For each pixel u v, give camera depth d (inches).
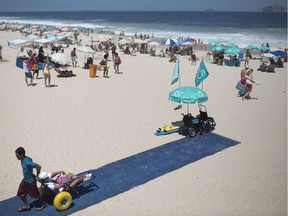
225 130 408.2
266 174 294.2
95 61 961.5
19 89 584.1
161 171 295.7
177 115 464.4
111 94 570.3
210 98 569.3
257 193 264.1
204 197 257.9
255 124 433.4
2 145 347.6
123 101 528.4
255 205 247.9
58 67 750.5
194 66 917.2
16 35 1927.9
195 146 352.5
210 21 4640.8
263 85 689.6
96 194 258.5
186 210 241.0
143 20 5009.8
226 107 514.6
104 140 366.3
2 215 231.1
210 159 322.3
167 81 694.5
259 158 326.3
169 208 243.1
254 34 2407.7
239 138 380.8
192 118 382.0
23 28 2394.2
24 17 6737.2
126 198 254.5
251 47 1126.4
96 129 399.5
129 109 486.3
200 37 2151.8
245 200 254.5
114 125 415.5
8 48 1179.9
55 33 1754.4
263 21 4586.6
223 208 243.9
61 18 5984.3
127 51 1175.0
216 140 370.6
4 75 700.7
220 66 941.8
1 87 594.9
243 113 483.5
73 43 1439.5
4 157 320.8
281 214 236.5
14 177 285.6
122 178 282.7
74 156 324.5
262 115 474.0
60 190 239.5
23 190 229.3
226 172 296.7
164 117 453.7
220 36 2234.3
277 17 6151.6
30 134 379.2
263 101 553.9
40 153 330.0
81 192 261.0
